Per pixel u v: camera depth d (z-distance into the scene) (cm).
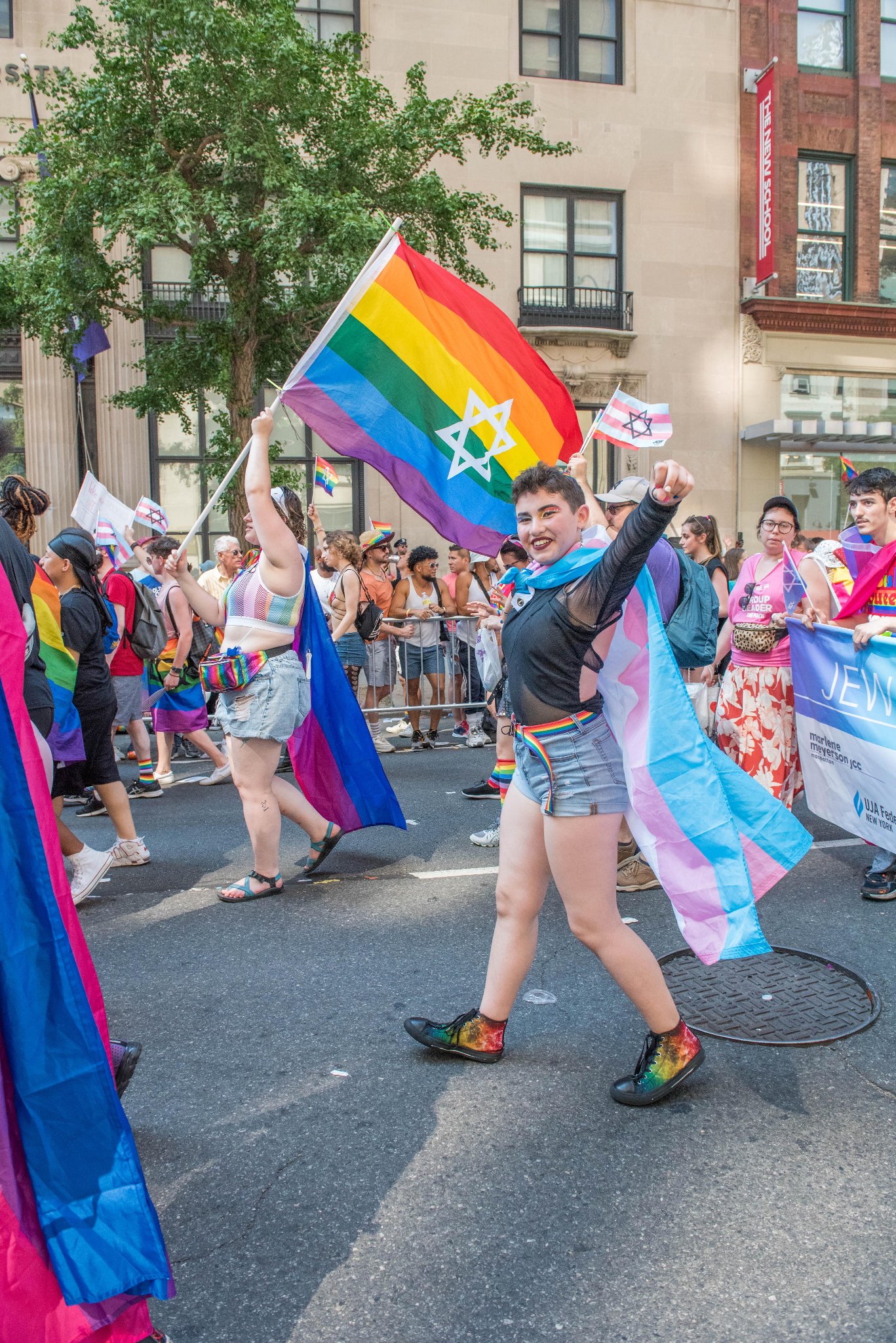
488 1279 222
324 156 1250
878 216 1998
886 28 2000
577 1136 277
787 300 1911
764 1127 280
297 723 484
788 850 294
